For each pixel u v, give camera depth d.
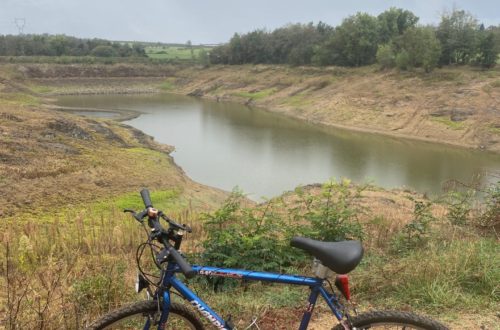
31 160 24.62
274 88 88.25
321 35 103.50
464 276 4.98
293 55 99.25
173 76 120.12
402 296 4.76
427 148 46.50
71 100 87.56
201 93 102.06
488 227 8.36
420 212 8.23
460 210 8.90
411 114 56.94
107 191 22.06
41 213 18.00
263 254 5.91
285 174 34.28
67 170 23.78
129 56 136.50
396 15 92.94
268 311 4.49
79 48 136.75
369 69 79.25
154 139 47.12
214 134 51.69
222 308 4.52
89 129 37.47
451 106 55.47
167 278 2.78
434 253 5.54
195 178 32.31
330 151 43.75
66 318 4.01
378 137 52.31
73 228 13.05
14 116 34.34
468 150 46.00
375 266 5.58
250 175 33.72
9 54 124.75
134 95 102.06
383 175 34.94
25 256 6.72
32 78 105.25
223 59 118.75
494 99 54.12
